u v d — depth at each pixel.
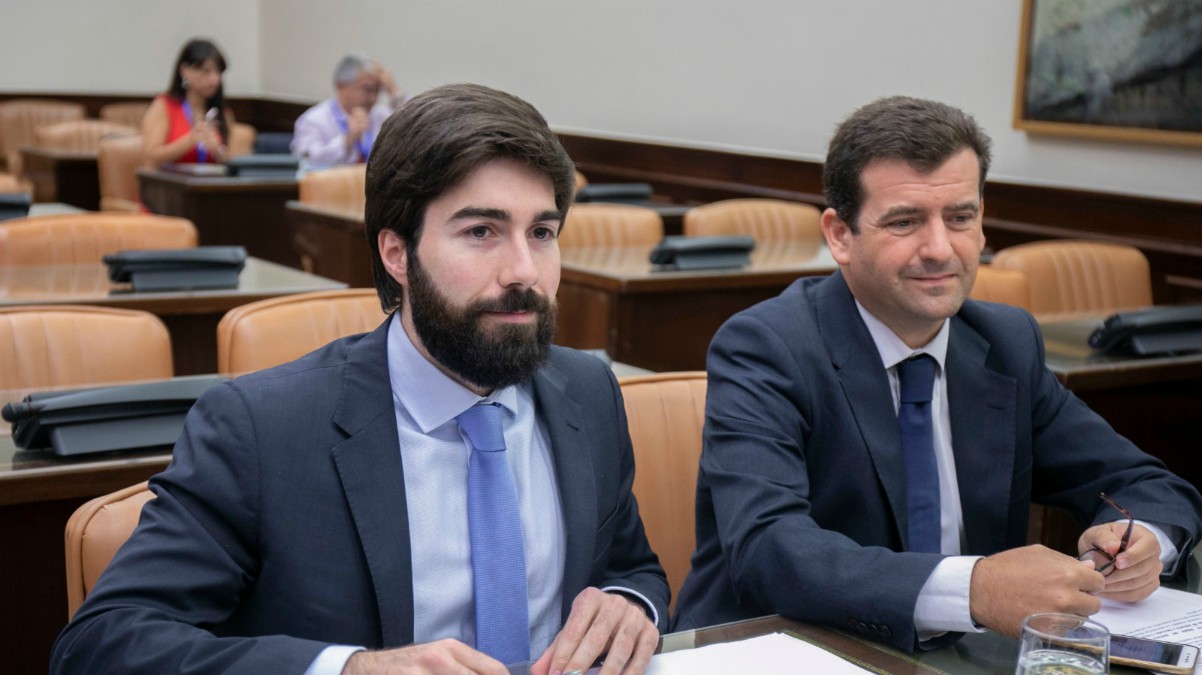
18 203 4.42
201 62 6.87
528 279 1.25
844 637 1.43
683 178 6.79
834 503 1.73
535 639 1.39
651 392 2.06
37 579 2.11
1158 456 3.15
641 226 4.68
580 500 1.43
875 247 1.70
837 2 5.96
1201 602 1.55
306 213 5.27
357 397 1.34
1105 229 4.94
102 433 2.06
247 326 2.45
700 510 1.78
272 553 1.28
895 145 1.66
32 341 2.36
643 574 1.54
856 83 5.91
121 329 2.45
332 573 1.29
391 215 1.27
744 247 4.24
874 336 1.77
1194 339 3.05
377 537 1.30
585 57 7.49
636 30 7.11
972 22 5.40
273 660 1.14
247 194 6.32
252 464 1.28
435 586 1.33
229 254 3.50
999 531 1.77
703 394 2.10
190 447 1.30
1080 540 1.62
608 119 7.38
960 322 1.86
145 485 1.51
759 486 1.62
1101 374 2.85
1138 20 4.73
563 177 1.28
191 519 1.26
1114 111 4.86
